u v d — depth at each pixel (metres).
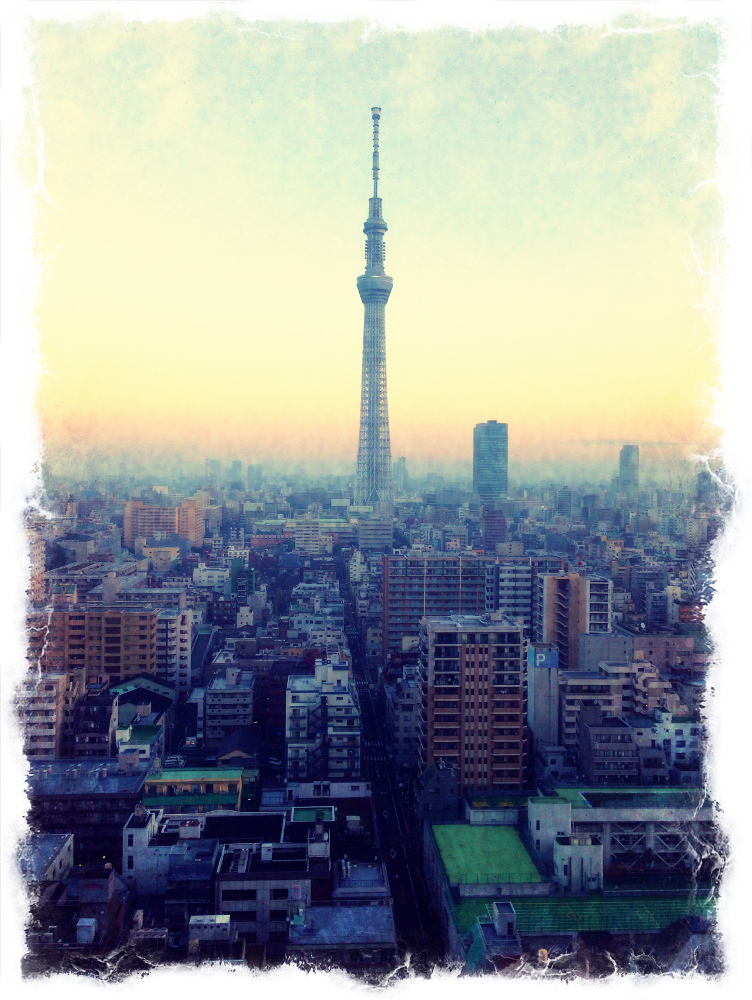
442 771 129.00
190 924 83.56
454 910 91.06
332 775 136.50
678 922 80.25
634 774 129.88
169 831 110.12
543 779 135.00
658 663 181.50
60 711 138.38
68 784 121.88
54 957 74.38
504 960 73.81
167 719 165.62
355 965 80.69
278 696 171.38
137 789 120.56
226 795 121.62
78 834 117.00
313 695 141.50
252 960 81.75
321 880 94.00
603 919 89.06
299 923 86.38
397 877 113.25
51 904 83.44
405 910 102.88
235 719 164.12
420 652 145.12
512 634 136.12
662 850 105.69
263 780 141.12
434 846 107.25
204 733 164.62
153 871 103.75
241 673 177.38
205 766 148.88
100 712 141.62
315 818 112.12
